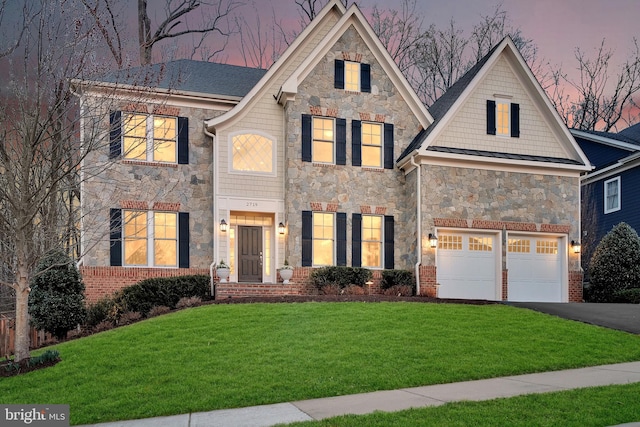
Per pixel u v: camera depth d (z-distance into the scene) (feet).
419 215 64.39
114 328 46.16
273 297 53.01
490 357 35.12
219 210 64.03
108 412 26.32
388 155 68.85
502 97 71.20
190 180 65.26
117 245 61.21
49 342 46.78
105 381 30.66
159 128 65.36
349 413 24.80
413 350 35.99
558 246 69.92
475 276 66.44
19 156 34.37
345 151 67.41
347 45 69.05
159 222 64.03
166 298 55.36
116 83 39.96
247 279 65.72
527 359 34.86
